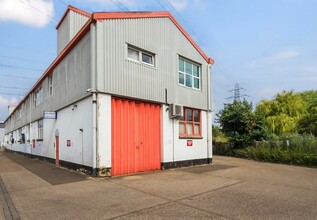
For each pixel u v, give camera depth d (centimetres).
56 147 1702
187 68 1691
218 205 716
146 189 911
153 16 1430
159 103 1442
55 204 739
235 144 2481
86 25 1210
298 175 1255
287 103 3203
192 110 1691
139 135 1324
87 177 1138
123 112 1259
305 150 1886
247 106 2517
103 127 1157
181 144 1556
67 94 1483
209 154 1766
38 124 2331
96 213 655
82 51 1289
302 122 2817
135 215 636
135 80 1309
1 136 6538
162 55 1481
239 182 1045
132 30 1316
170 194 839
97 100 1149
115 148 1206
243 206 707
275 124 3077
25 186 992
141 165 1320
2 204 752
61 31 1755
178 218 613
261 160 2023
